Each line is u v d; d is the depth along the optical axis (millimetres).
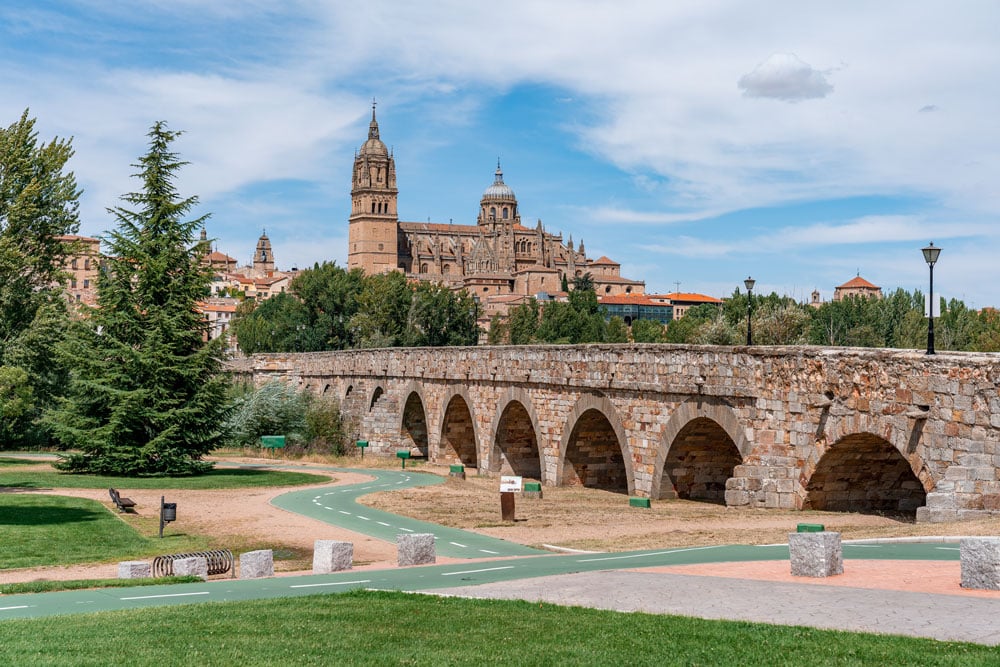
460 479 63188
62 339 76750
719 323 92750
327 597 21031
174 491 55406
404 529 39562
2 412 54781
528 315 178000
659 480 45031
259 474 66125
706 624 16438
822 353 35719
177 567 27891
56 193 78875
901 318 133625
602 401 50125
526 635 16281
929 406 30719
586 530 36500
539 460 63281
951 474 29188
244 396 89438
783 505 37656
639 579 21922
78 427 65000
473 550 32500
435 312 153000
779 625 16188
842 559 21438
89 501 48312
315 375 105562
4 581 28172
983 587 18422
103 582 25922
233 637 16641
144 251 66625
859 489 37500
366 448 87812
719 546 29062
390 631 16938
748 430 39406
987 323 112562
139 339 67062
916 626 15648
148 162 68062
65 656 15195
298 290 154000
